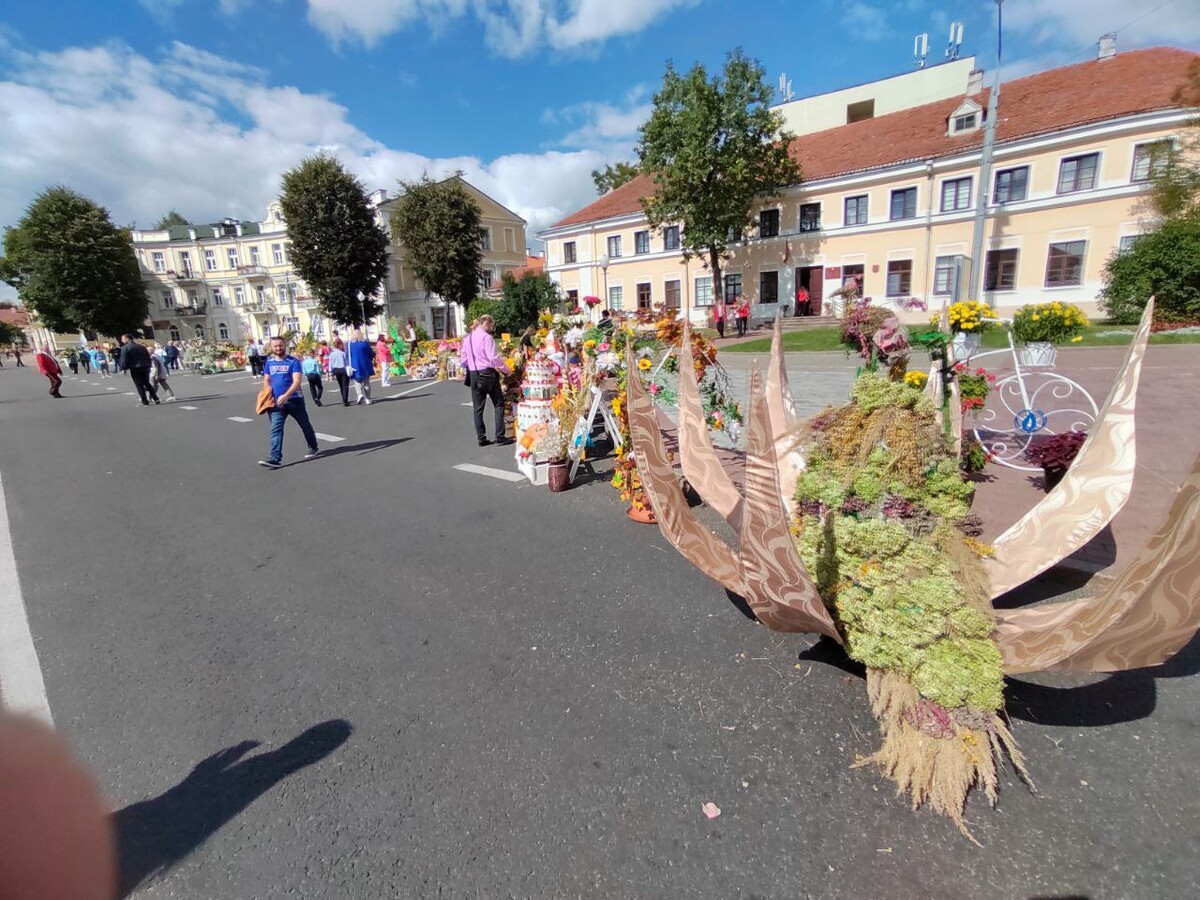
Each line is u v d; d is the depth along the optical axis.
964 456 5.23
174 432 10.68
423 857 1.94
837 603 2.46
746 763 2.29
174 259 57.84
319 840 2.02
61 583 4.20
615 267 37.12
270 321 58.84
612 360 5.57
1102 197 22.33
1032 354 5.56
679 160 27.11
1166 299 16.89
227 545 4.82
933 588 2.23
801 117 36.19
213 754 2.45
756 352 19.25
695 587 3.75
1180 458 5.43
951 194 25.80
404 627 3.42
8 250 45.66
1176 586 1.91
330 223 34.06
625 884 1.82
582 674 2.90
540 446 6.23
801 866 1.86
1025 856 1.87
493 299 35.81
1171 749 2.27
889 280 27.86
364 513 5.49
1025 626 2.37
